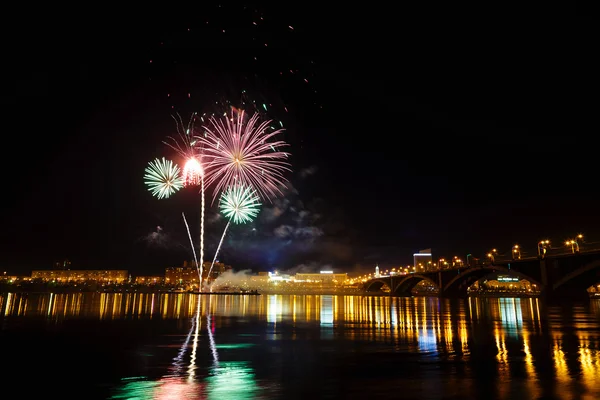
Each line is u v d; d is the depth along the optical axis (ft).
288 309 227.40
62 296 424.87
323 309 229.66
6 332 105.81
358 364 65.41
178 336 100.94
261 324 132.57
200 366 64.23
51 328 115.44
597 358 69.51
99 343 88.58
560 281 278.87
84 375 58.03
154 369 62.08
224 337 99.25
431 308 245.86
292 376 57.26
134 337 98.58
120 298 395.96
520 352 75.77
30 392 49.62
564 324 130.72
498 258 369.50
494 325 127.65
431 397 46.91
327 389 50.44
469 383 52.95
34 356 72.74
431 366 63.52
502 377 55.98
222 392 49.21
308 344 87.30
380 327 122.31
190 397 47.16
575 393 48.11
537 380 54.29
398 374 58.18
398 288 625.00
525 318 157.58
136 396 47.73
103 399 46.62
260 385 52.44
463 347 82.23
